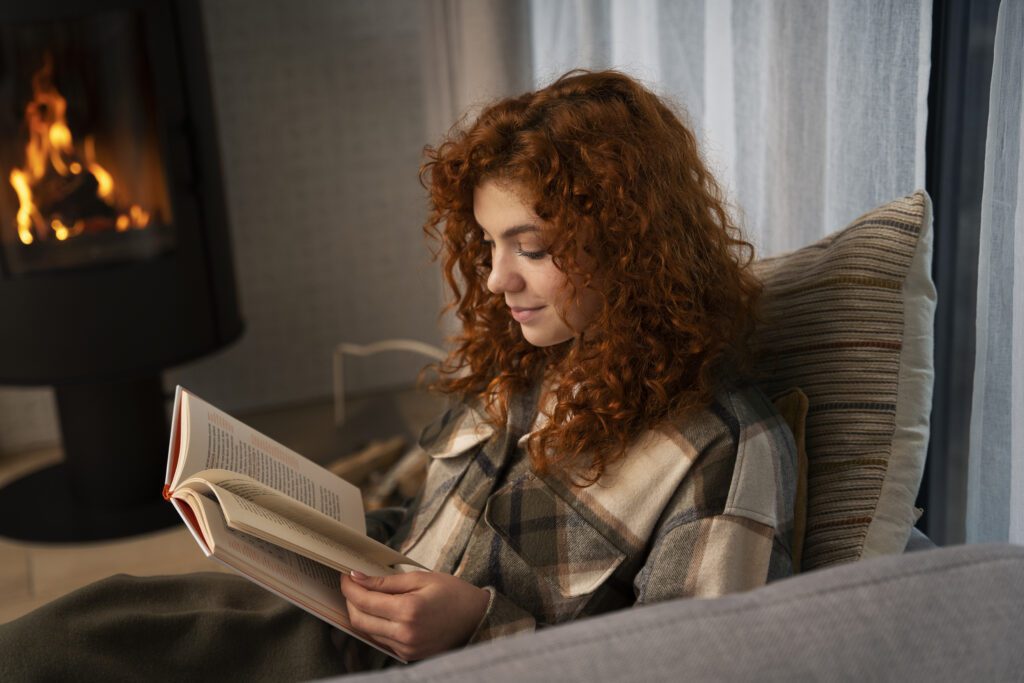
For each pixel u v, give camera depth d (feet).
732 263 3.31
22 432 8.48
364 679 1.65
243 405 8.99
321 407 9.05
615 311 3.08
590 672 1.64
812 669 1.66
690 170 3.33
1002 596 1.79
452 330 7.00
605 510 3.13
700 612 1.74
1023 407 3.45
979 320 3.67
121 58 6.23
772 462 3.02
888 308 3.28
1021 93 3.39
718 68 4.97
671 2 5.15
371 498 6.70
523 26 6.21
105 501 7.27
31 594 6.40
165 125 6.43
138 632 3.12
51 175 6.29
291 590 2.82
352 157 8.62
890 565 1.83
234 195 8.41
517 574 3.22
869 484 3.23
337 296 8.95
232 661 3.17
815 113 4.34
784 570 3.00
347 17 8.28
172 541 6.96
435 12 6.70
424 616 2.90
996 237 3.55
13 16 5.92
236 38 8.07
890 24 3.90
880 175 4.07
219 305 7.01
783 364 3.41
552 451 3.25
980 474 3.80
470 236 3.60
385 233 8.91
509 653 1.68
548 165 2.97
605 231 3.03
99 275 6.43
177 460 3.03
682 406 3.05
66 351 6.52
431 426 3.91
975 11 3.75
